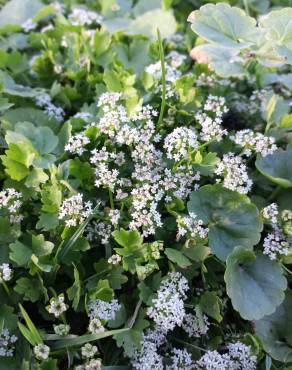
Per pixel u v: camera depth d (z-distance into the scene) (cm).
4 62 33
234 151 27
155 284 22
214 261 24
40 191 23
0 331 20
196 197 24
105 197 25
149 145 23
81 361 21
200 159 23
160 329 22
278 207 26
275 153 26
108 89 27
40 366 20
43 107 30
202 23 26
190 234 23
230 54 28
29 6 40
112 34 36
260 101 31
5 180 25
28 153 23
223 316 24
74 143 24
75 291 21
